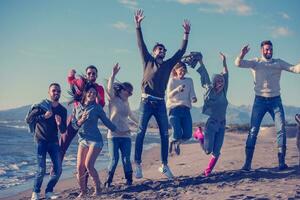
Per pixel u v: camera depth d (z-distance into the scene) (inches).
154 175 454.0
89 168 335.9
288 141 979.9
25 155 855.1
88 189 372.5
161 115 362.6
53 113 336.8
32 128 339.6
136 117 371.9
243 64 369.7
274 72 368.5
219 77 370.9
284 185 319.0
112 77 355.9
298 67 358.6
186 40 359.3
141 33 359.3
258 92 374.6
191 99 372.2
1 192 434.3
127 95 360.5
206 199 292.8
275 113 374.0
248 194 296.4
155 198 310.7
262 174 369.7
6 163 693.9
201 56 376.5
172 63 357.7
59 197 348.8
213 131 378.0
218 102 375.6
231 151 658.2
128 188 357.7
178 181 369.4
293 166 397.7
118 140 367.2
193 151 836.0
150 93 358.0
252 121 382.0
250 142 387.2
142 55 359.6
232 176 371.2
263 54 371.6
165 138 370.0
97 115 335.6
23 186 473.7
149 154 864.9
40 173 335.6
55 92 335.0
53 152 341.1
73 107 344.2
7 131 2139.5
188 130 371.9
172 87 369.7
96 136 335.3
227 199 286.2
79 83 340.2
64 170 617.9
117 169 600.7
